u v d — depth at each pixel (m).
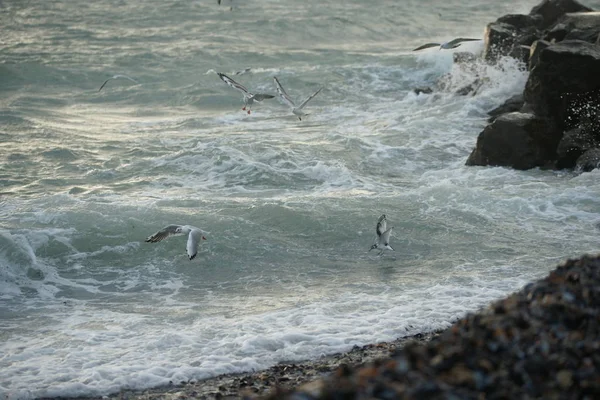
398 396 10.60
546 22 58.22
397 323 21.59
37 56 66.81
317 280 25.67
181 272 26.62
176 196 33.66
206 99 55.00
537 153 37.91
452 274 25.56
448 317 21.97
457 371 11.47
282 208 30.94
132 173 37.38
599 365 12.15
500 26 55.53
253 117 49.81
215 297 24.47
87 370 19.08
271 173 36.88
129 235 28.75
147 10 89.88
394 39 83.81
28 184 35.66
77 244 28.16
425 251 27.94
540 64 38.28
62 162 38.88
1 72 60.50
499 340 12.51
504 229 29.69
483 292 23.80
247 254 27.77
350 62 66.81
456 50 65.31
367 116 49.62
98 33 78.44
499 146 38.22
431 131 44.69
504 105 47.50
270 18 86.88
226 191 34.94
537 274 25.30
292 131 45.62
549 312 13.72
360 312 22.58
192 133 45.09
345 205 31.83
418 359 11.84
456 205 32.03
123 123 48.34
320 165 37.75
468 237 28.97
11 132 44.69
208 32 79.81
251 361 19.53
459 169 38.31
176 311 23.22
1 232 27.64
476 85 52.47
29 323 22.34
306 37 82.06
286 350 20.08
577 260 16.25
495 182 35.88
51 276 26.17
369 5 98.50
